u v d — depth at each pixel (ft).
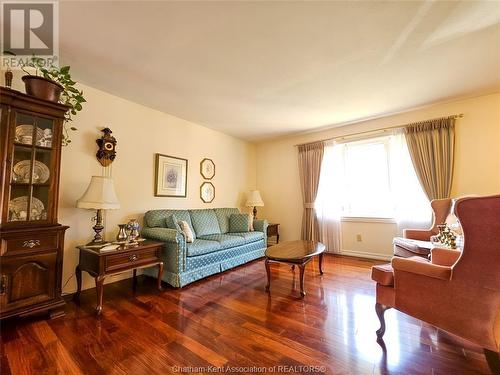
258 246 12.83
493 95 9.66
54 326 5.92
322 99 10.07
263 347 5.09
